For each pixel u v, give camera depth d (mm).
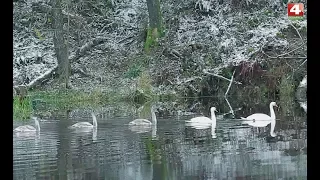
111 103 27656
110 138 12367
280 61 27359
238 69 28062
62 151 10445
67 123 16234
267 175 7816
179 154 9766
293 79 26969
